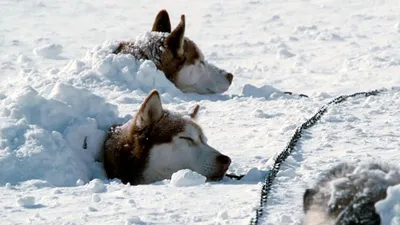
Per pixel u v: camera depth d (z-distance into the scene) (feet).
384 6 101.76
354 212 17.29
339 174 19.11
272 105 49.06
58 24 95.61
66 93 37.96
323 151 35.86
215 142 40.04
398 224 16.75
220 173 33.30
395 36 81.30
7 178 32.45
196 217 25.77
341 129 40.22
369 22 91.40
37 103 36.78
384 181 17.81
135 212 26.71
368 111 44.83
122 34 89.51
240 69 68.69
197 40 85.46
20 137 34.27
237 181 32.37
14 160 32.96
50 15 101.65
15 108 36.11
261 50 79.00
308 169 32.17
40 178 32.91
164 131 34.06
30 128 34.91
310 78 63.82
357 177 18.06
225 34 88.69
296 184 29.58
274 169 31.53
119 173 34.99
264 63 72.08
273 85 61.82
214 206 27.17
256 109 46.80
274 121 44.14
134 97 48.73
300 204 26.94
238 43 82.74
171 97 50.60
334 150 36.04
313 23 93.09
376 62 66.95
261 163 35.42
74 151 35.65
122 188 30.66
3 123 34.99
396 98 48.16
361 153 35.04
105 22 97.40
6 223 25.81
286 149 34.91
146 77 51.44
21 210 27.48
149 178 34.30
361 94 50.03
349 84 59.16
